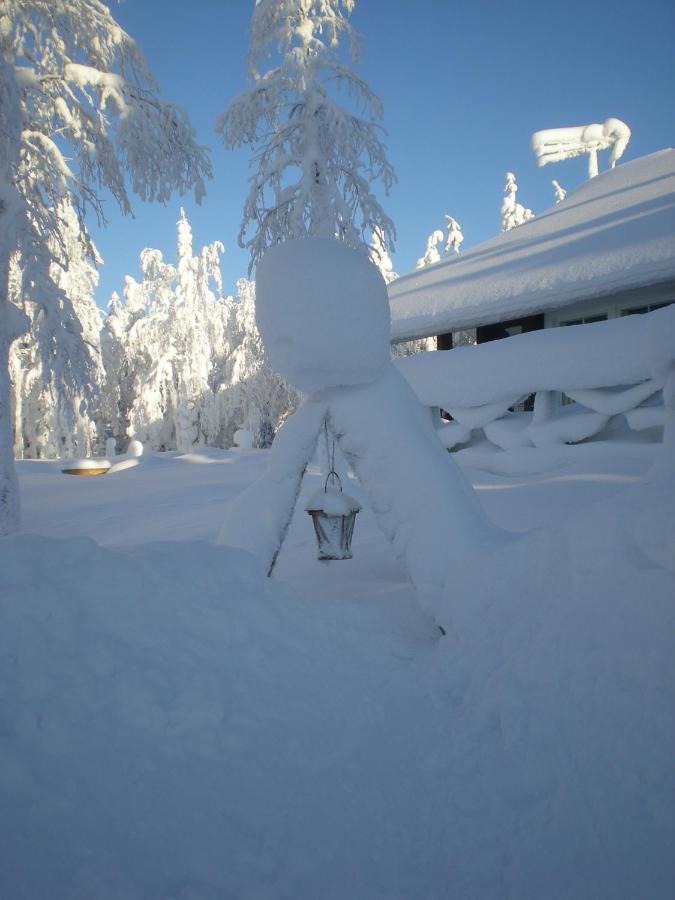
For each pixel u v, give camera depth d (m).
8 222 8.61
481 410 11.20
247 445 33.34
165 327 38.44
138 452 31.89
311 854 2.01
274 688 2.77
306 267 4.20
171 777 2.16
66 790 1.96
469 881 1.96
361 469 4.42
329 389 4.59
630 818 1.98
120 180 10.48
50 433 35.00
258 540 4.48
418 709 2.94
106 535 9.51
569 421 9.89
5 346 8.73
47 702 2.22
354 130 13.08
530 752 2.45
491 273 13.45
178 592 3.06
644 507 2.85
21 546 2.87
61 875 1.70
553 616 2.96
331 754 2.51
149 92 10.34
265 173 13.08
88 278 31.19
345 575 5.46
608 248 11.01
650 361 4.15
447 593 3.80
